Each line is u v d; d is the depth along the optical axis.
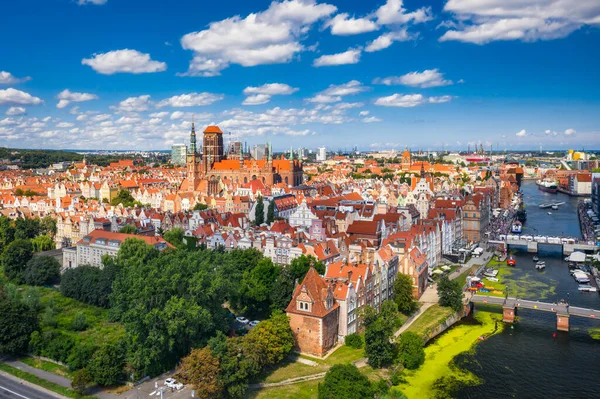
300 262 181.38
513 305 183.62
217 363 119.81
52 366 146.12
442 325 174.50
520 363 150.50
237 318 174.75
